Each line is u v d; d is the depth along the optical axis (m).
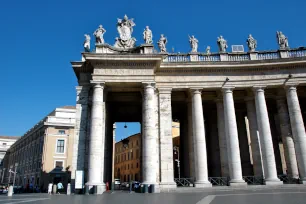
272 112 31.81
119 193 21.67
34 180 54.56
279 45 27.69
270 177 23.86
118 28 27.28
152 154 23.08
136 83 24.89
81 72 26.78
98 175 22.44
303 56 25.61
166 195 18.73
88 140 25.17
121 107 32.69
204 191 21.73
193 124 25.61
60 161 52.69
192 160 26.09
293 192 18.34
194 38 27.92
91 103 26.02
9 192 23.33
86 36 27.38
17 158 74.69
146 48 25.48
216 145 30.70
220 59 27.25
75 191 22.55
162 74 26.62
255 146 26.53
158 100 26.06
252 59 26.94
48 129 53.50
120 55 24.19
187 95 28.25
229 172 24.75
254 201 13.24
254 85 26.20
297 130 24.72
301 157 24.11
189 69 26.45
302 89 28.08
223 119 27.20
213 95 29.23
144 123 23.91
